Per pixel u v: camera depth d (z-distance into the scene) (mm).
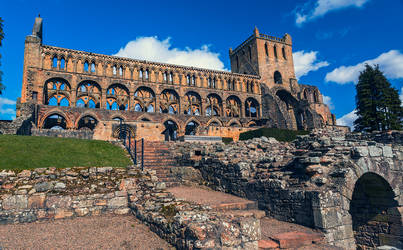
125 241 7105
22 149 11828
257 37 65375
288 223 9570
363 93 48062
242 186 12133
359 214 12930
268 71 64312
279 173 11141
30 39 43000
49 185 9172
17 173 9156
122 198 9914
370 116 46969
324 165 10250
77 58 45938
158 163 16125
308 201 8992
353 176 9727
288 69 67625
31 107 35000
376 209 12227
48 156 11664
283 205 9984
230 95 58531
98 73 47188
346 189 9367
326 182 9656
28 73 41844
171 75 55469
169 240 6859
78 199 9312
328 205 8703
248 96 60188
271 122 56969
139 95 56156
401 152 12273
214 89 57125
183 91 54219
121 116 43156
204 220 6398
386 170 11188
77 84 45281
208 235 5727
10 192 8578
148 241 7105
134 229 8055
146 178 10734
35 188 8922
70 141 14344
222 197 12008
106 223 8586
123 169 10922
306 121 59281
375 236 12211
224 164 13438
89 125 47750
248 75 61062
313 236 8125
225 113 57188
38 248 6535
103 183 10008
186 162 16188
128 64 50281
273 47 67750
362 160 10344
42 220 8641
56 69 44125
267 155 15047
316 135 19438
